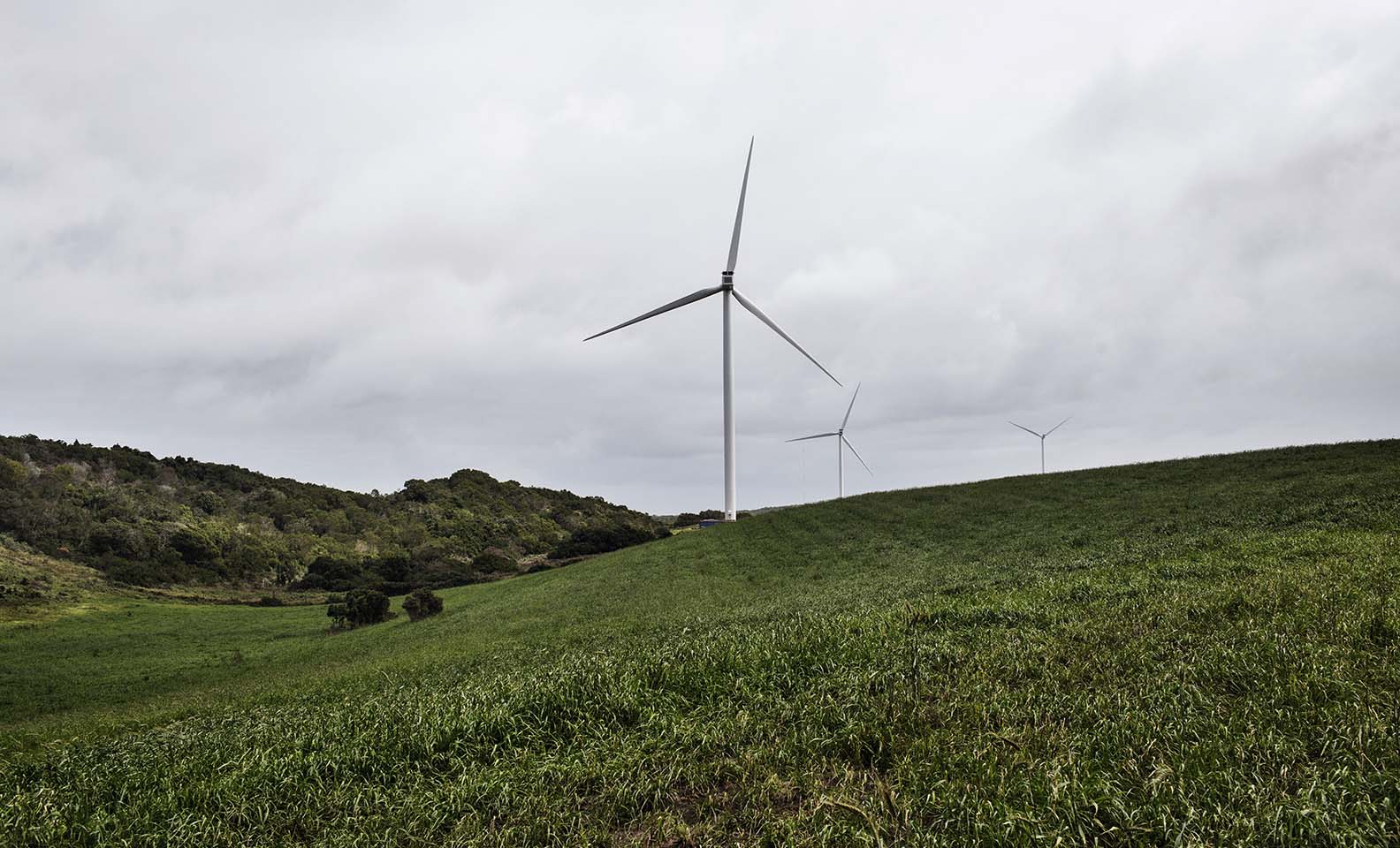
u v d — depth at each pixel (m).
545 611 38.72
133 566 79.94
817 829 7.33
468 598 55.22
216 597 72.62
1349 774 6.86
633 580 43.50
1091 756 7.95
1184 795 6.85
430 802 8.95
